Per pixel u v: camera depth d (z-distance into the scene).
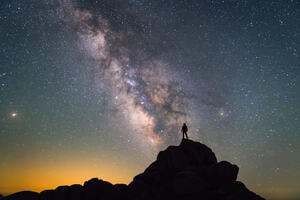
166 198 20.25
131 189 21.66
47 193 21.62
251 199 20.00
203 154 23.36
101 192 21.66
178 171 22.05
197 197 20.02
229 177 21.31
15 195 21.05
